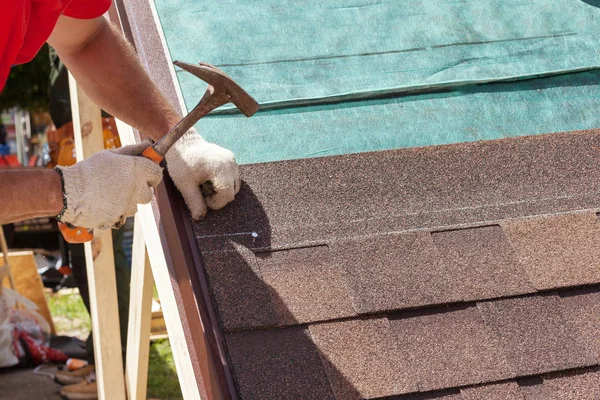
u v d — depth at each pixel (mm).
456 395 1913
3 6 1694
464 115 2701
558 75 2887
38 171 1901
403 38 2889
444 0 3078
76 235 2027
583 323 2086
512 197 2393
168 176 2287
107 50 2229
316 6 2949
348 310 2014
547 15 3086
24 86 6867
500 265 2180
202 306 1970
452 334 2020
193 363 2059
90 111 3611
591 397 1951
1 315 5652
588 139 2625
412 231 2234
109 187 1949
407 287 2086
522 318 2076
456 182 2412
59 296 7109
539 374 1970
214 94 2002
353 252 2150
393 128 2615
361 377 1898
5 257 5906
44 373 5570
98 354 3871
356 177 2377
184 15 2820
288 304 2004
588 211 2361
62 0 1915
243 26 2814
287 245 2145
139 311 3326
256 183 2309
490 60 2867
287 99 2605
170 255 2252
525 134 2670
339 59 2771
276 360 1896
